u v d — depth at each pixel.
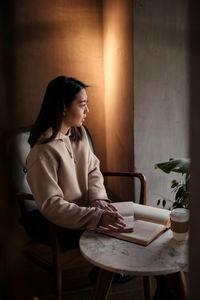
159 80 1.85
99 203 1.33
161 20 1.78
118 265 0.93
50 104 1.36
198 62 0.21
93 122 2.39
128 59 1.83
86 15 2.20
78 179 1.54
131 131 1.90
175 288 1.03
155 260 0.97
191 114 0.22
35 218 1.48
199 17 0.20
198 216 0.23
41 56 2.15
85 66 2.28
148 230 1.12
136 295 1.51
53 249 1.31
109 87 2.25
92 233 1.18
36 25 2.09
